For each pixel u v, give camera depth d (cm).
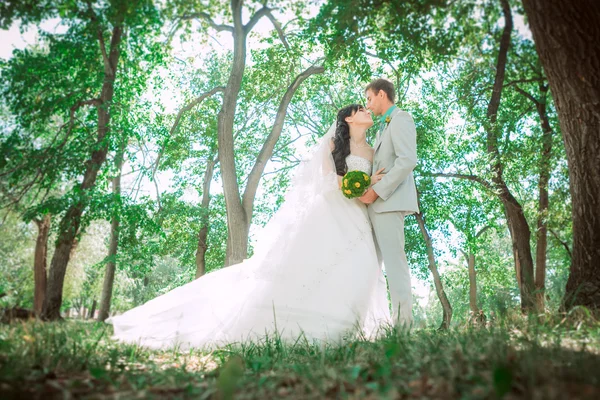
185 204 1702
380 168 485
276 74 1591
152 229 1210
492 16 548
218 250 1908
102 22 652
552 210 1099
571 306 420
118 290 1683
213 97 1697
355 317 435
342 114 507
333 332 427
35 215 717
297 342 406
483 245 2064
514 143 1151
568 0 417
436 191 1598
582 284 435
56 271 734
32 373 242
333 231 458
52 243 826
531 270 1173
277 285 443
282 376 243
